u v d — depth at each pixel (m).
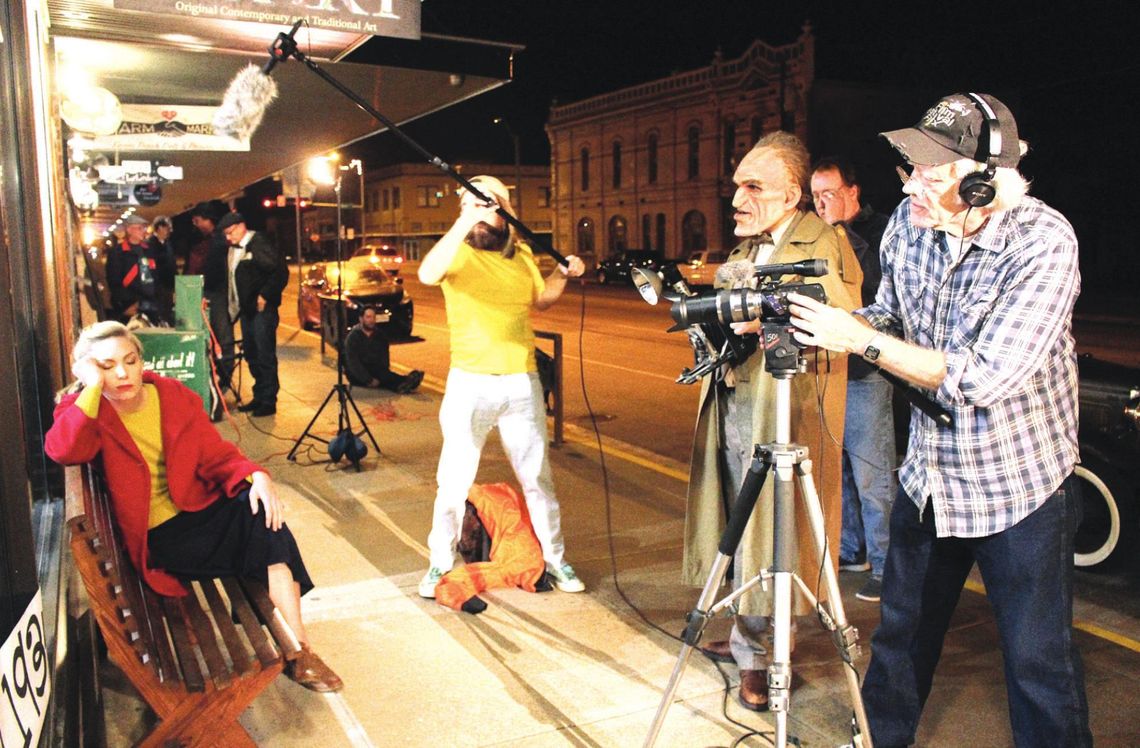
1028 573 2.46
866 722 2.58
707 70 40.44
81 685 3.15
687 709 3.34
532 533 4.55
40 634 2.04
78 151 7.37
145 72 5.94
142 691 2.72
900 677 2.78
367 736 3.16
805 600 3.17
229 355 9.97
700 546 3.41
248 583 3.46
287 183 12.05
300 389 10.41
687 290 2.70
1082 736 2.49
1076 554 4.82
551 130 50.88
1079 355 5.27
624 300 25.83
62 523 3.29
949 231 2.42
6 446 1.96
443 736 3.16
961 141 2.30
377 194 74.06
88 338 3.16
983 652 3.80
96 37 4.50
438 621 4.09
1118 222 29.39
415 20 4.19
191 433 3.37
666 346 14.50
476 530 4.64
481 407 4.21
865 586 4.38
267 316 8.77
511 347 4.21
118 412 3.25
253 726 3.23
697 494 3.42
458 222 4.07
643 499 5.98
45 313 3.42
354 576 4.61
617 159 46.91
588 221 49.47
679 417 8.90
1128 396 4.66
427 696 3.43
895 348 2.30
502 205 4.13
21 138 3.30
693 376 3.22
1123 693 3.42
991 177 2.27
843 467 4.69
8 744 1.65
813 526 2.48
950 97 2.38
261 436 7.87
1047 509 2.46
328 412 8.98
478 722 3.25
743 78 38.44
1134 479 4.66
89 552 2.61
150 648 2.92
